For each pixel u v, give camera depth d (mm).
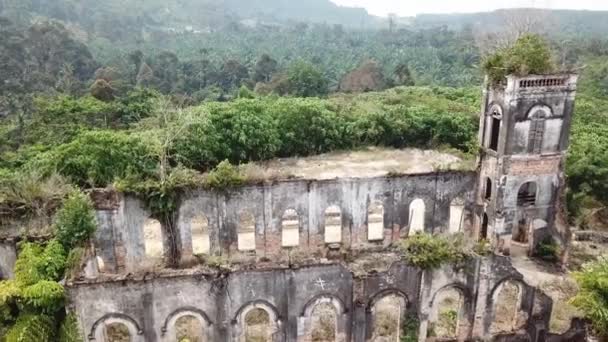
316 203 32781
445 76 106812
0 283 22141
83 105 56156
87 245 25656
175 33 180375
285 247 33469
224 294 21484
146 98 62750
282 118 52312
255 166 37094
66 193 30625
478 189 34219
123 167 36406
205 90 90625
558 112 31125
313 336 25375
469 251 22891
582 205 40312
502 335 24094
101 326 21469
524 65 29594
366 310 22531
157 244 36062
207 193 31297
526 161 31656
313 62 118125
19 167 41594
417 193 33906
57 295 21234
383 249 33750
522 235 34250
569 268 32625
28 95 68875
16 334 20094
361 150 55625
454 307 28203
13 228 28938
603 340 22625
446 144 55781
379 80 96938
